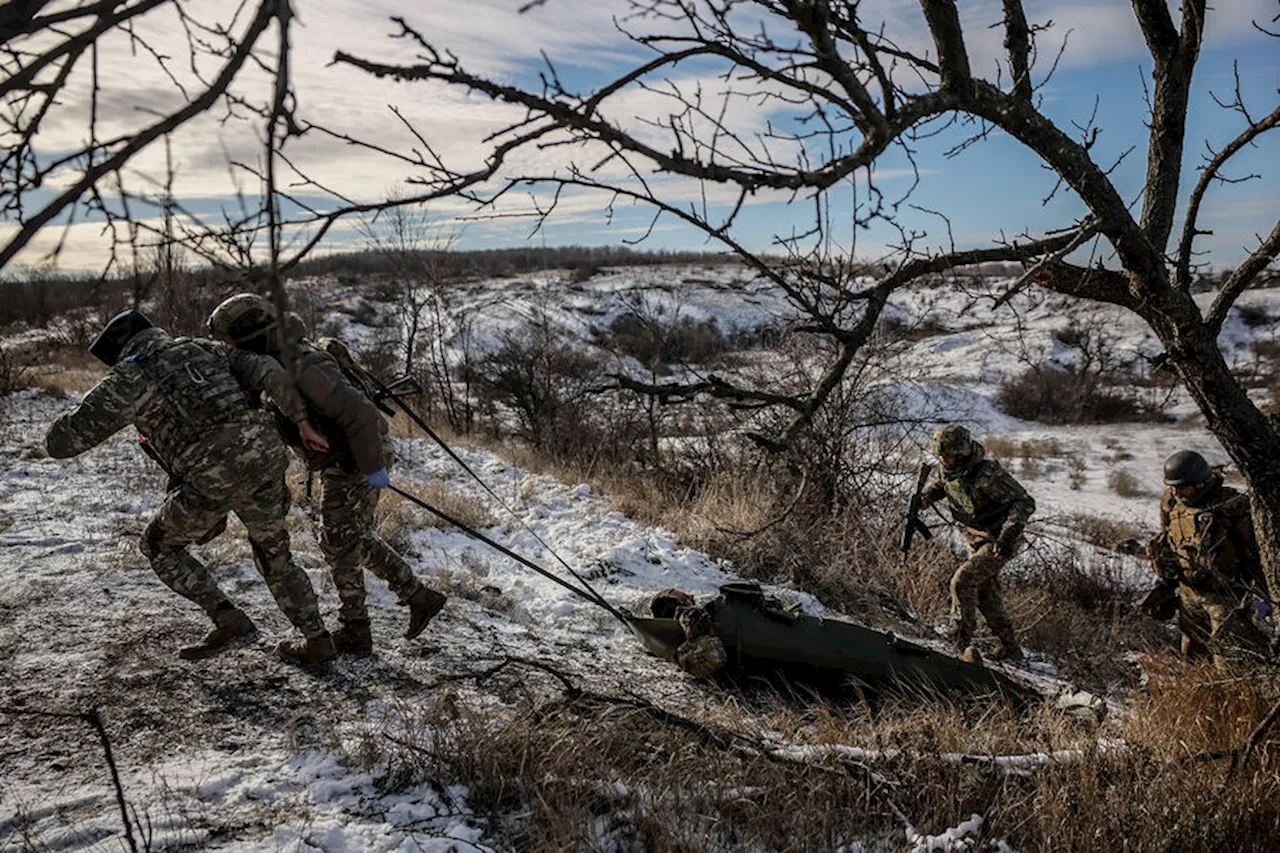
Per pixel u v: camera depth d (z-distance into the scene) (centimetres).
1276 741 362
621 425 1155
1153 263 305
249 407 348
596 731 337
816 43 156
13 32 109
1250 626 481
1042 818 307
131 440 878
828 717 395
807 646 440
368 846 271
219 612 361
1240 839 317
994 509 574
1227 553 500
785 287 255
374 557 400
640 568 677
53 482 702
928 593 707
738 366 969
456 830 284
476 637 469
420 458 1013
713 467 974
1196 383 355
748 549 744
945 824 320
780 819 305
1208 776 344
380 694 373
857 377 850
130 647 393
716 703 428
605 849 282
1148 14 341
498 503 832
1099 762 348
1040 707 428
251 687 367
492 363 1362
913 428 918
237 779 299
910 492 881
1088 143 295
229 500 345
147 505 653
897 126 195
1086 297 342
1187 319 332
